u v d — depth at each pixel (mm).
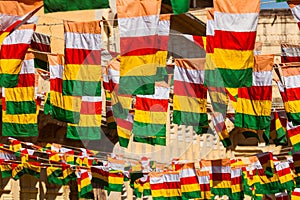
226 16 22203
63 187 42438
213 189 38219
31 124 26406
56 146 35094
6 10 21422
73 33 24625
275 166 41281
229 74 22516
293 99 29906
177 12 21312
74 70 25047
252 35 22203
